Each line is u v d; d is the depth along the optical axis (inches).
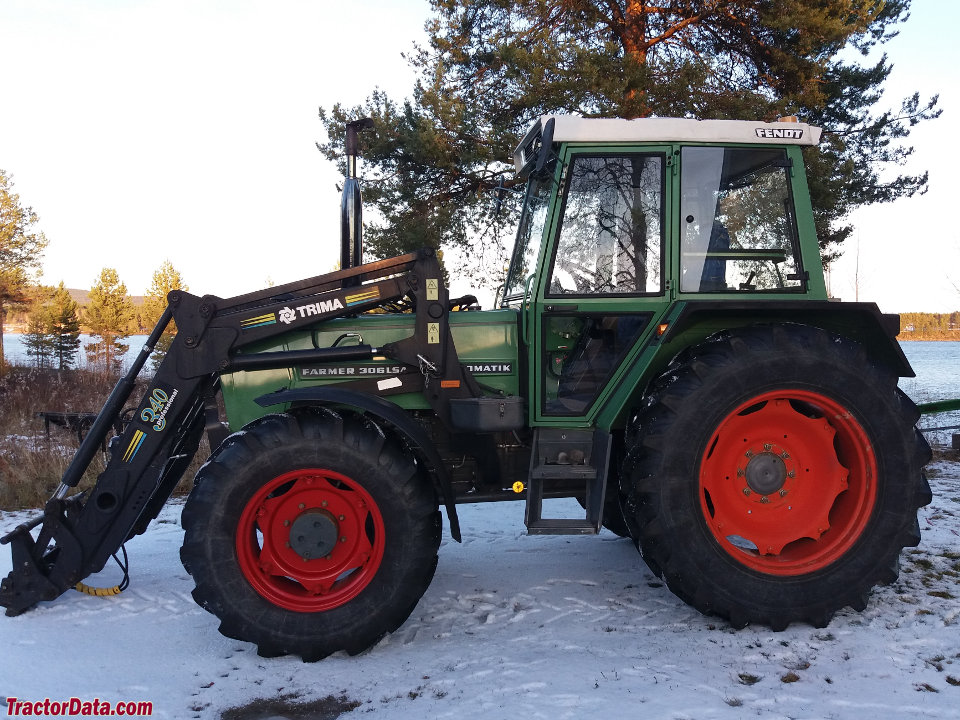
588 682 109.1
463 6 437.7
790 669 113.0
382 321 148.4
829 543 132.0
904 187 449.1
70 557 141.3
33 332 1157.7
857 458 132.6
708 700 102.3
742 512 134.9
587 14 435.5
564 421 141.3
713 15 428.1
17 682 113.8
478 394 143.3
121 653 125.0
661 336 138.3
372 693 109.5
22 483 248.5
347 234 160.7
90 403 476.7
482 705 102.9
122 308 1430.9
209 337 138.3
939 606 137.1
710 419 127.0
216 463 122.7
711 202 141.9
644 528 128.0
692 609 141.3
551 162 147.3
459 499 144.8
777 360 127.4
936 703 100.3
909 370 138.3
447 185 428.5
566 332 144.7
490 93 429.1
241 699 108.5
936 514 203.2
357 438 124.1
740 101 393.1
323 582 125.5
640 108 384.5
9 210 1033.5
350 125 161.2
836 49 410.9
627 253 142.4
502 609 142.9
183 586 158.4
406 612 124.6
